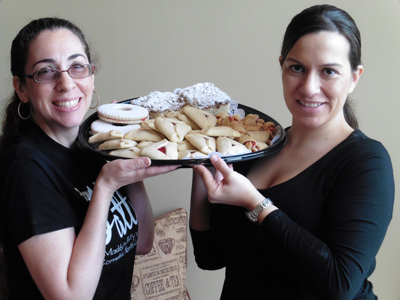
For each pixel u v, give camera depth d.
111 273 0.91
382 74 1.54
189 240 1.88
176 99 1.20
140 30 1.67
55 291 0.74
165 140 0.91
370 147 0.79
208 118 1.07
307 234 0.75
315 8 0.79
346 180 0.77
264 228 0.78
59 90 0.83
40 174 0.79
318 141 0.86
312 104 0.80
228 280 1.00
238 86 1.69
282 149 0.94
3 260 1.05
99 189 0.77
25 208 0.75
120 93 1.75
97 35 1.69
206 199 1.07
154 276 1.55
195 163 0.80
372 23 1.51
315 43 0.76
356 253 0.72
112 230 0.91
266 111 1.70
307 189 0.82
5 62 1.69
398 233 1.66
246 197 0.80
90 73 0.88
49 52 0.81
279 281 0.88
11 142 0.86
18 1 1.65
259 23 1.61
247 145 0.92
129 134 0.96
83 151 0.92
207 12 1.63
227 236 0.97
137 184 1.13
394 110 1.56
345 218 0.74
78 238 0.77
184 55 1.69
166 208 1.86
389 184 0.76
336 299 0.72
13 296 0.85
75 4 1.66
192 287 1.94
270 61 1.64
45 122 0.89
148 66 1.71
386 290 1.73
